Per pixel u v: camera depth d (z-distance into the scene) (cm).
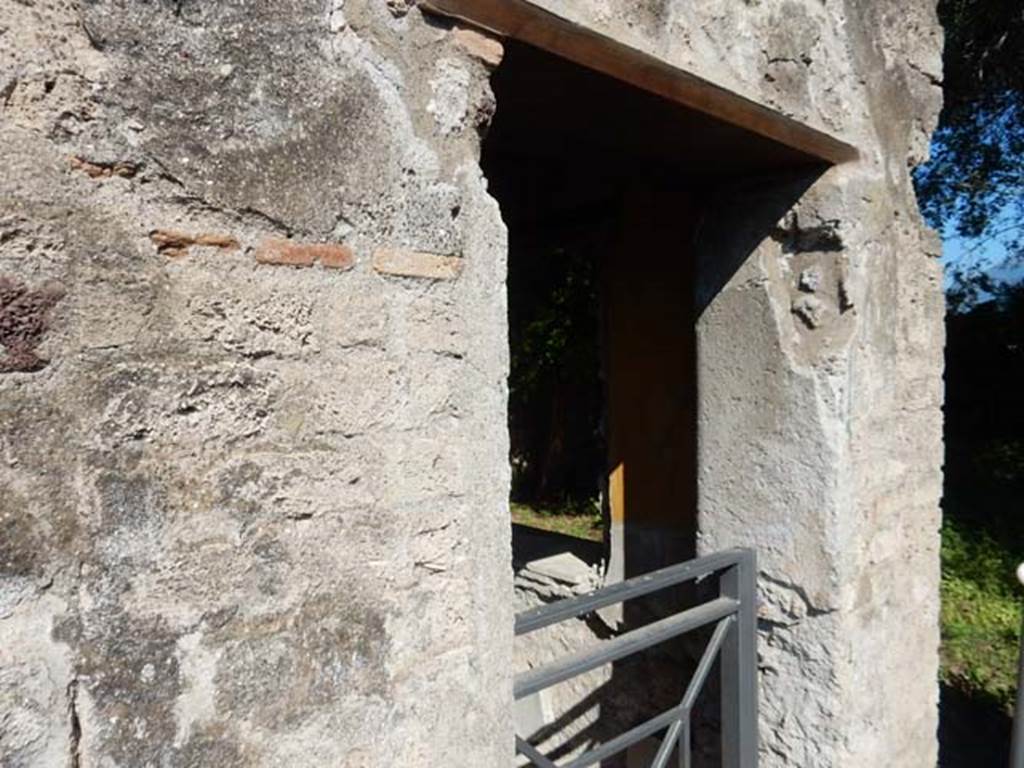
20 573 81
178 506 92
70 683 84
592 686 295
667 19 146
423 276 113
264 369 99
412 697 113
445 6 114
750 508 219
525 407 842
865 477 210
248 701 98
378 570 109
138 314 89
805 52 182
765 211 214
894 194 219
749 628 204
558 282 745
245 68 96
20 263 81
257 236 98
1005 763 325
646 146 195
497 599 123
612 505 292
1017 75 745
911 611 235
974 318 823
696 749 253
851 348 201
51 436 83
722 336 224
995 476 707
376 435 109
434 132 115
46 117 82
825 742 207
